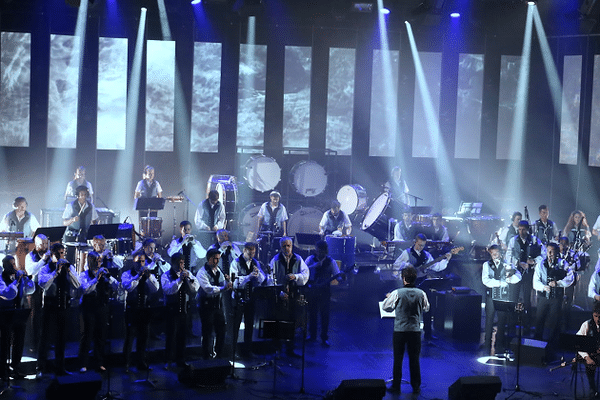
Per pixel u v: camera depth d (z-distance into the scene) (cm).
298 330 1362
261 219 1683
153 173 1789
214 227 1530
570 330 1414
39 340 1091
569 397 1083
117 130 1945
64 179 1925
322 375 1144
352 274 1515
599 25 1897
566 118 1984
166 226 1988
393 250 1712
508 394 1087
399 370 1076
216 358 1111
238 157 2002
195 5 1938
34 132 1895
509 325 1326
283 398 1038
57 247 1079
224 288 1141
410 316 1066
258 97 1998
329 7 1948
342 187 1873
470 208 1797
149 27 1934
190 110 1972
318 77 2005
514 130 2048
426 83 2038
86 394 917
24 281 1089
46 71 1889
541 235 1519
